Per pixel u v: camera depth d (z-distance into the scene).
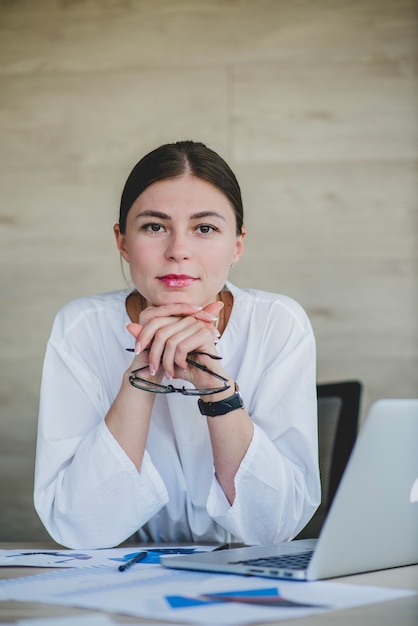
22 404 2.84
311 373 1.35
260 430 1.21
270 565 0.85
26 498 2.83
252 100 2.78
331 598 0.73
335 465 1.67
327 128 2.75
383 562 0.88
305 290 2.75
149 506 1.21
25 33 2.88
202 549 1.11
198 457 1.33
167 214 1.23
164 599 0.72
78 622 0.64
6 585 0.80
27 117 2.87
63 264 2.84
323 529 0.80
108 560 0.99
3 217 2.87
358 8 2.75
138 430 1.20
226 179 1.27
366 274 2.73
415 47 2.72
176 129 2.81
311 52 2.77
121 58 2.84
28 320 2.84
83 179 2.84
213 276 1.25
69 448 1.27
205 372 1.18
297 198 2.76
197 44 2.81
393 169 2.73
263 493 1.19
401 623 0.63
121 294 1.44
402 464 0.86
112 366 1.39
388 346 2.71
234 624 0.63
